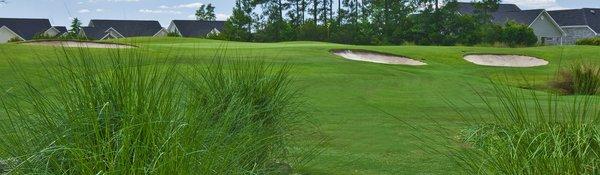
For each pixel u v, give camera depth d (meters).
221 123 3.96
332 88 13.95
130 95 3.32
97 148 3.07
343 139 7.82
